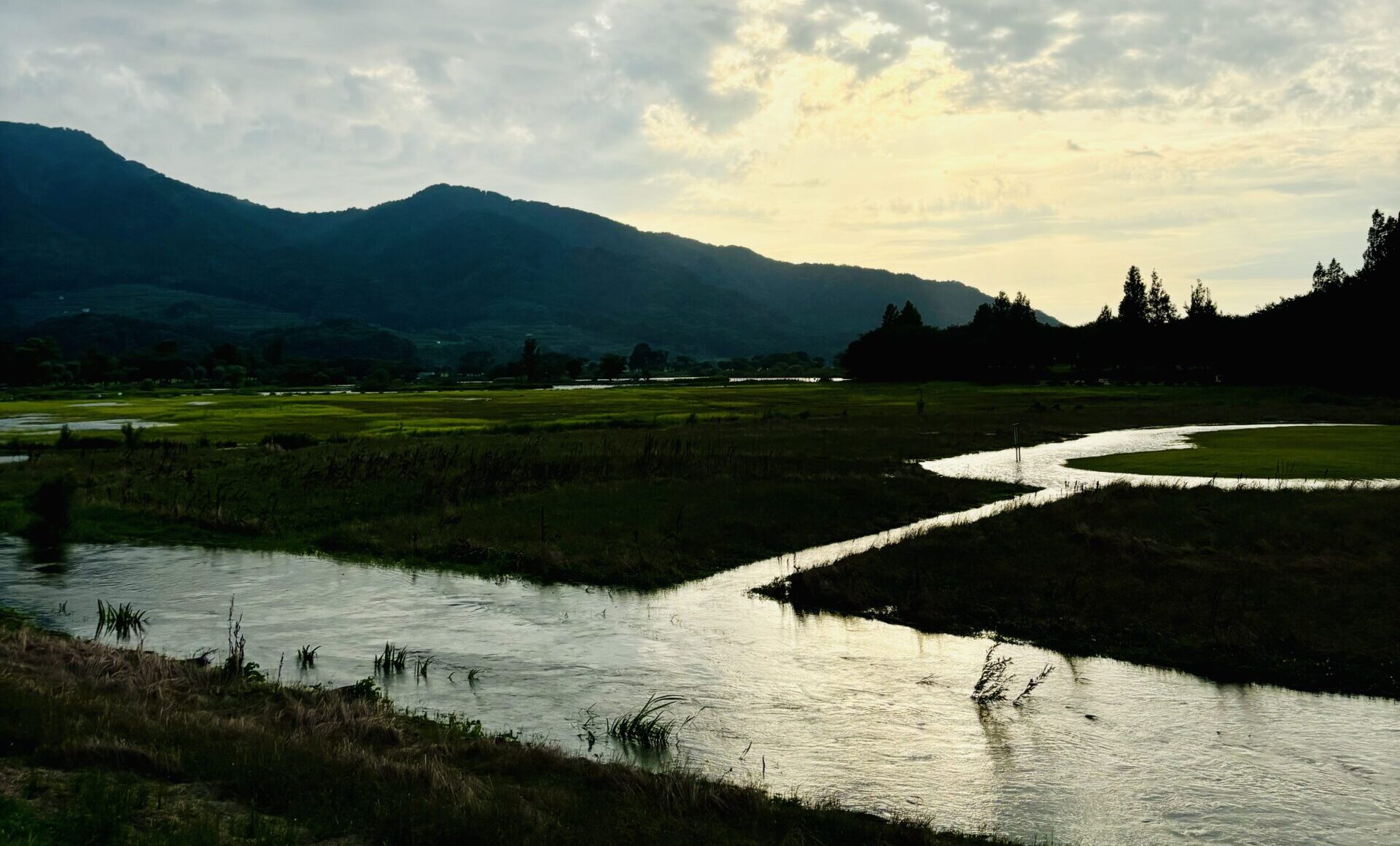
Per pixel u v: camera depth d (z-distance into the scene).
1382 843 11.78
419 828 9.97
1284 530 27.14
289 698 15.49
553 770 12.84
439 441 57.22
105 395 153.62
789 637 20.61
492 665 18.58
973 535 28.23
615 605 23.45
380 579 26.08
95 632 20.50
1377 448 52.44
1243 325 156.25
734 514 33.25
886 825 11.44
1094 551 25.78
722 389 156.38
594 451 49.53
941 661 18.95
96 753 11.61
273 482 39.50
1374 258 135.50
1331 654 18.28
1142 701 16.64
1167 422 78.81
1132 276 180.50
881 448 56.03
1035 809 12.59
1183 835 11.94
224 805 10.55
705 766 13.80
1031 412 87.69
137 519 33.47
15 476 41.47
